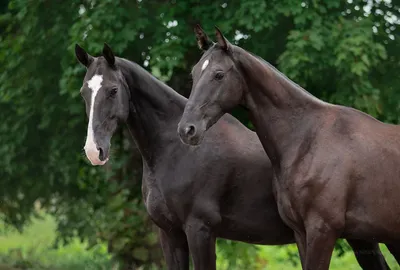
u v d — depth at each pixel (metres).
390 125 7.75
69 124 12.71
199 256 8.41
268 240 8.80
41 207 15.10
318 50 11.04
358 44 10.89
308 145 7.56
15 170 13.61
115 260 13.54
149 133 8.65
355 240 8.93
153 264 13.34
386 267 9.00
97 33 11.60
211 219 8.43
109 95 8.16
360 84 11.21
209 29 11.69
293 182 7.50
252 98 7.64
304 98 7.74
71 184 14.16
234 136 8.71
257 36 11.95
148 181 8.70
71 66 11.99
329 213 7.30
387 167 7.41
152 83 8.68
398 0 12.06
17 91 13.02
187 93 12.73
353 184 7.36
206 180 8.45
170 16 11.80
